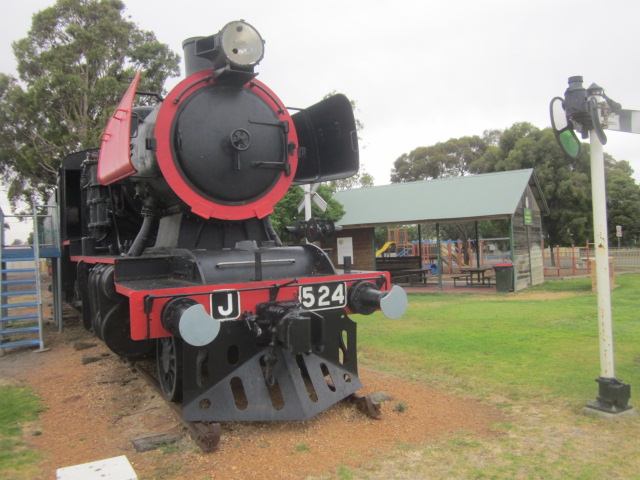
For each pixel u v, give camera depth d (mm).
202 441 3662
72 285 9609
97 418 4570
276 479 3232
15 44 22000
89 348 7828
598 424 4059
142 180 5012
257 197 4945
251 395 3920
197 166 4477
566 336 7457
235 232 4914
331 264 4633
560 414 4301
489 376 5484
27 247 8938
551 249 25609
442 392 4988
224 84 4770
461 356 6422
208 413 3801
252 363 4035
